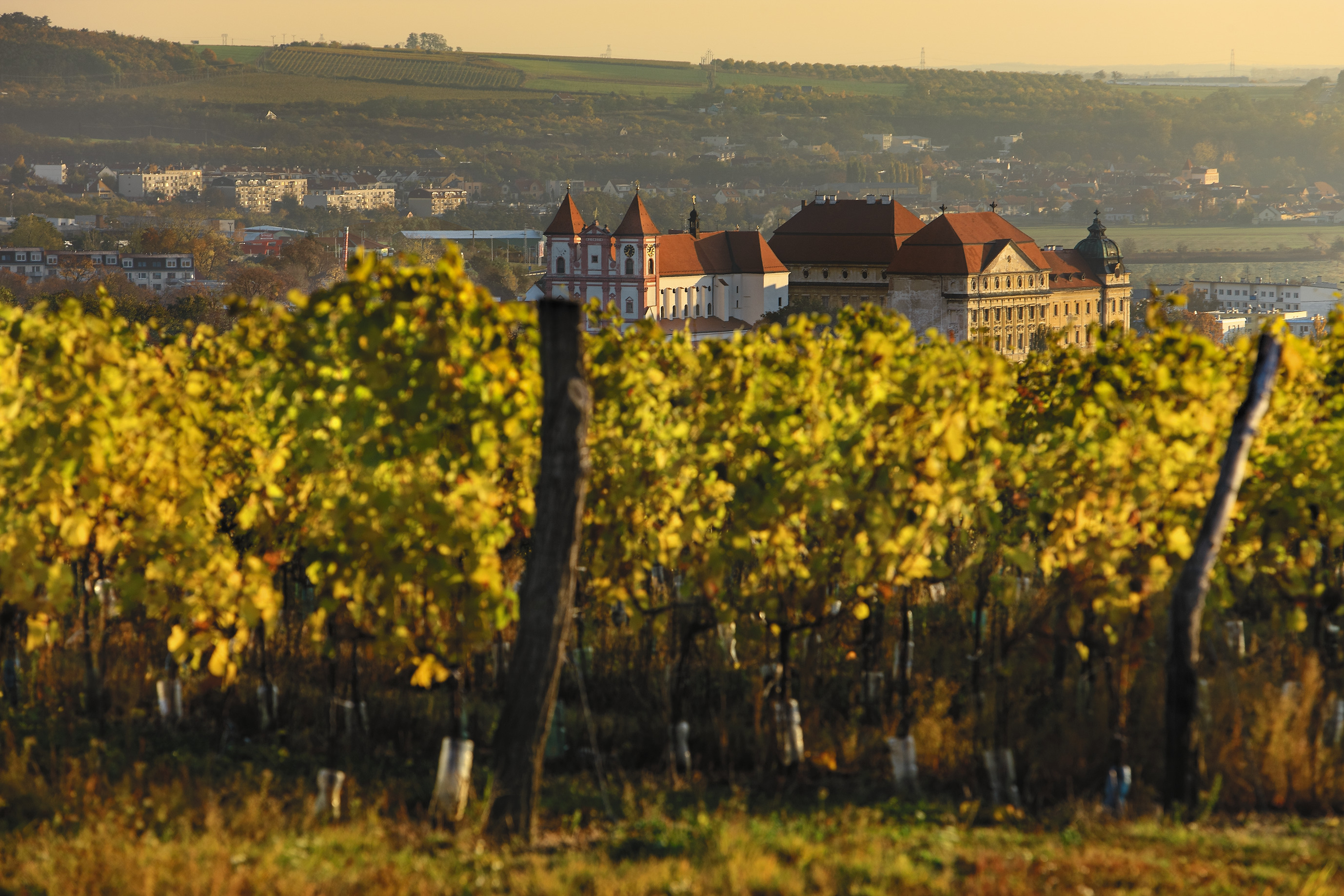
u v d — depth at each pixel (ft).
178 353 257.34
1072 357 317.63
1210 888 155.84
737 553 240.73
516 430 202.18
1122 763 201.05
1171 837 178.91
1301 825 188.55
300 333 210.79
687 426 240.32
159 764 203.31
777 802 200.64
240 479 256.32
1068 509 224.12
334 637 226.79
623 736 232.73
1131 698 231.71
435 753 227.20
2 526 212.43
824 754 218.59
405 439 200.44
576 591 262.88
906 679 216.74
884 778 213.05
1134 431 217.77
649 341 287.69
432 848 176.55
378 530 204.13
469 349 195.72
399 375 197.57
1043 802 203.92
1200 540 194.29
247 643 257.34
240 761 214.69
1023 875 159.74
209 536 222.69
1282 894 155.74
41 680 241.14
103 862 160.45
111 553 249.34
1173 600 196.03
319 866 162.91
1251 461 233.76
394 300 196.44
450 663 207.72
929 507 221.87
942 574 233.96
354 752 222.07
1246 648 279.69
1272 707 209.87
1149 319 252.62
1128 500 217.36
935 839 177.68
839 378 257.55
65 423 213.05
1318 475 237.66
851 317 307.58
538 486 182.70
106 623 263.29
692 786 209.36
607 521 243.19
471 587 210.59
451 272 195.93
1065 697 242.58
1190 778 196.13
